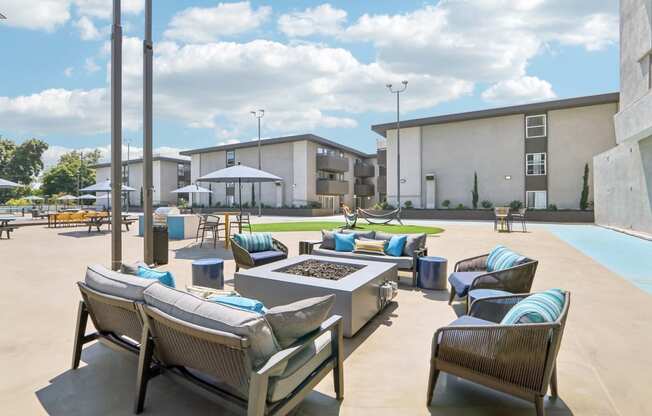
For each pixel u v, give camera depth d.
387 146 25.69
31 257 7.60
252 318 1.66
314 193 29.78
